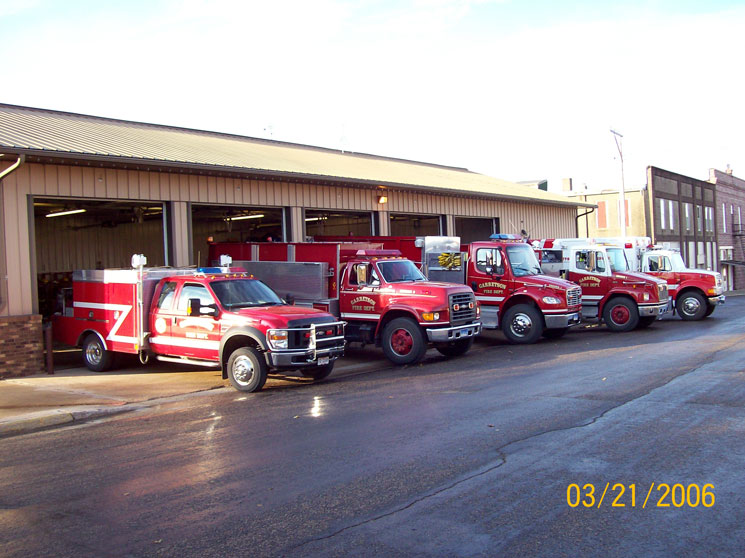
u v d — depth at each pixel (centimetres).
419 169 3197
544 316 1712
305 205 2031
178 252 1695
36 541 512
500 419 852
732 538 475
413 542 482
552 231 3450
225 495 604
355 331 1523
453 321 1432
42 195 1440
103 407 1053
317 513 548
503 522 514
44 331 1482
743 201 6700
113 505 590
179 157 1669
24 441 876
